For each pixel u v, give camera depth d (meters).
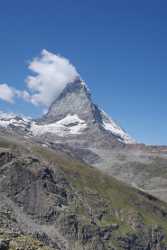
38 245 91.19
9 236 91.44
